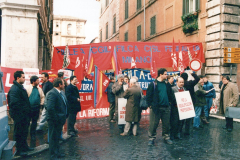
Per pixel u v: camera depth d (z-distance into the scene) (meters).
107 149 5.44
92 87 10.20
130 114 6.65
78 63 10.11
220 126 7.97
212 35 11.53
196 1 12.78
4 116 4.09
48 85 6.99
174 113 6.25
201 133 6.98
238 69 11.48
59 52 10.16
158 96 5.74
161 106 5.81
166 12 16.17
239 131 7.20
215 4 11.27
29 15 9.31
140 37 20.95
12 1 9.03
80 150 5.38
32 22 9.38
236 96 7.10
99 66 10.38
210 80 11.59
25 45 9.31
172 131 6.29
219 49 11.14
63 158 4.82
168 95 6.00
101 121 9.20
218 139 6.26
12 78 8.38
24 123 4.99
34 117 6.21
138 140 6.23
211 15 11.55
